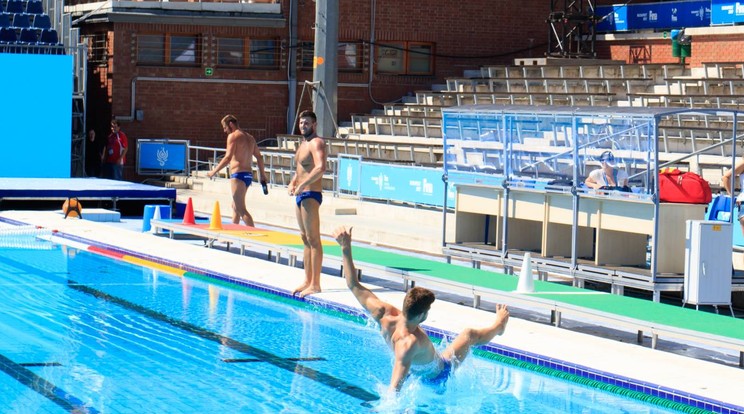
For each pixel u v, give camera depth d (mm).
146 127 27125
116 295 12445
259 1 28266
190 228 16125
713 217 12383
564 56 27375
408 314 7887
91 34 28234
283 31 27953
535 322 10812
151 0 26984
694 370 8539
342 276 13898
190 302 12031
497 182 13000
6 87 25125
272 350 9648
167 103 27266
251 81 27844
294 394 8172
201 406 7820
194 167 27328
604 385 8422
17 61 25156
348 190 20656
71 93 25531
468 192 13555
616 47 27828
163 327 10641
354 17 28281
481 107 13227
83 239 16656
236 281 12969
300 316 11273
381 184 19453
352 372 8867
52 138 25469
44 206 21422
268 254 15484
